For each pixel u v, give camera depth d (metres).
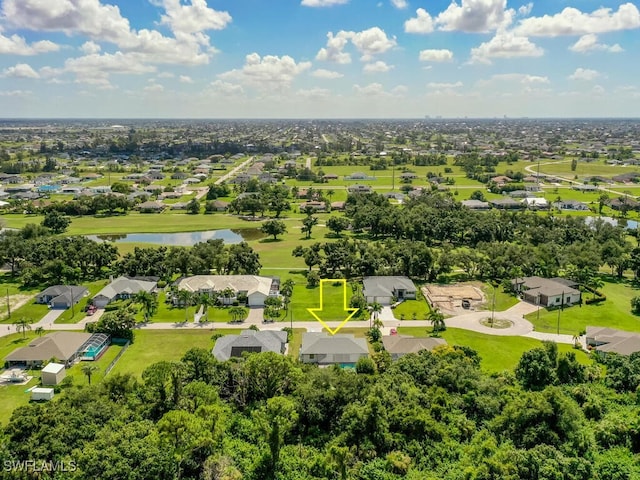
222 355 97.19
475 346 105.62
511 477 57.97
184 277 153.50
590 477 60.53
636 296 135.50
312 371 83.12
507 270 150.12
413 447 66.81
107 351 103.56
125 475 55.25
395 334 111.38
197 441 61.31
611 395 80.25
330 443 68.56
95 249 158.38
